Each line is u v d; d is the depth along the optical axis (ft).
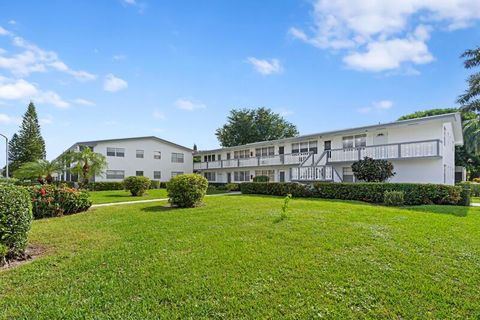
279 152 90.94
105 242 20.36
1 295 12.36
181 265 15.49
